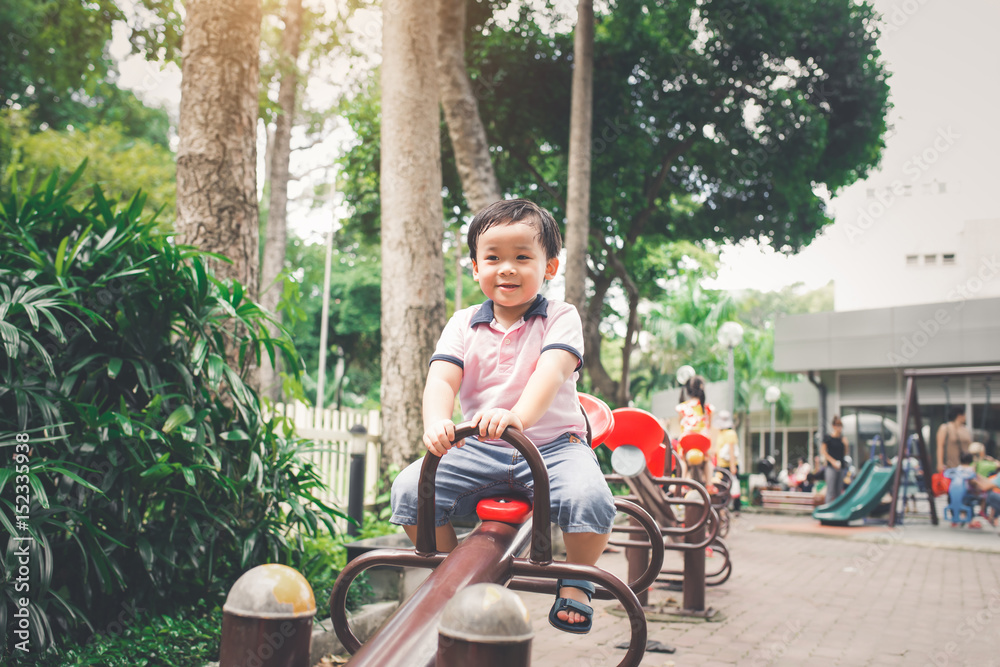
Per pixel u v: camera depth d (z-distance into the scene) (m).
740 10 13.44
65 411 2.79
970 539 10.18
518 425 1.32
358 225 16.92
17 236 2.95
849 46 14.04
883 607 5.57
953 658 4.11
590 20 10.56
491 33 13.98
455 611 0.97
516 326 1.74
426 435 1.38
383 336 7.33
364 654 1.04
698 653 4.04
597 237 15.71
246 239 4.32
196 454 3.05
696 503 4.55
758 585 6.44
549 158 15.82
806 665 3.88
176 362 3.24
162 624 3.01
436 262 7.35
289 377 3.91
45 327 2.91
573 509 1.54
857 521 13.32
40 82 18.59
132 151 17.14
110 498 2.91
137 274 3.08
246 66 4.41
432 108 7.52
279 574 1.17
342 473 6.90
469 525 5.31
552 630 4.46
